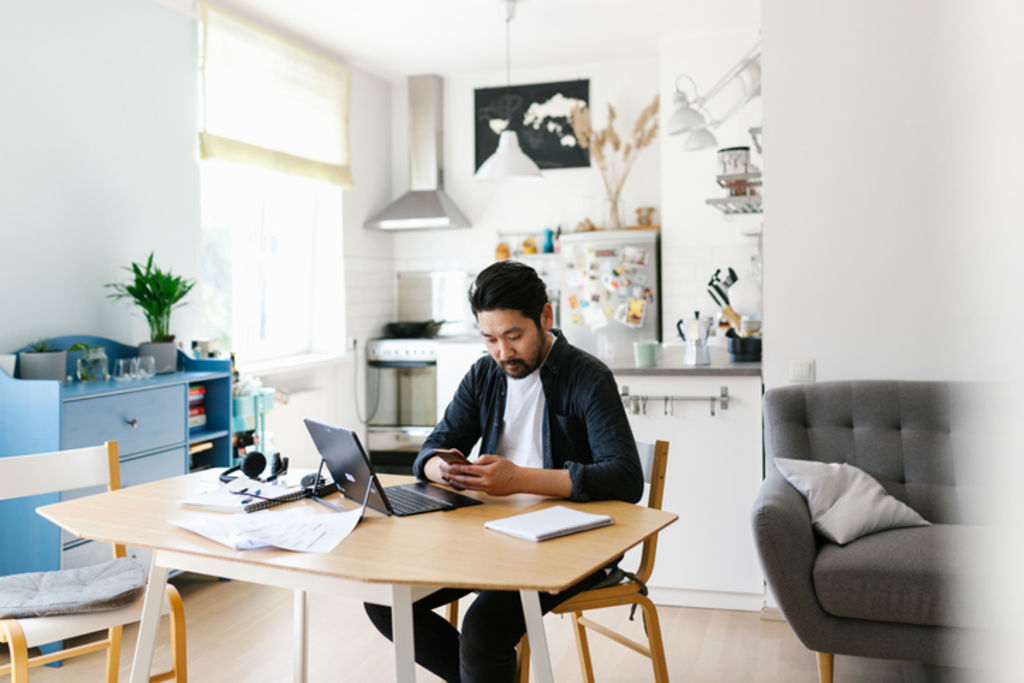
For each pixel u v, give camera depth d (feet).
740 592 11.42
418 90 20.94
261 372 16.42
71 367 11.61
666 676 7.23
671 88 18.62
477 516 6.28
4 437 10.14
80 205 12.30
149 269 12.63
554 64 20.27
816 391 10.40
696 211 18.71
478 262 21.31
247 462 7.52
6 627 6.62
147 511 6.62
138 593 7.33
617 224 19.76
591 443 6.93
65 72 12.04
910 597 7.72
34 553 10.02
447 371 19.56
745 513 11.38
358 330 20.13
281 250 18.53
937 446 9.75
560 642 10.36
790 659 9.78
